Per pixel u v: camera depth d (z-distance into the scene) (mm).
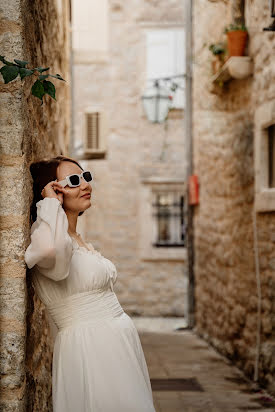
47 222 2174
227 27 5836
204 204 7707
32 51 2824
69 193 2377
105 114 8117
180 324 9531
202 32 7461
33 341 2699
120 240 11133
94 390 2182
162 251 11086
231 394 4625
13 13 2363
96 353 2213
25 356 2383
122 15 11227
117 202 11148
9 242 2305
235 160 5910
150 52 11211
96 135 8094
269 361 4688
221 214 6633
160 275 11125
